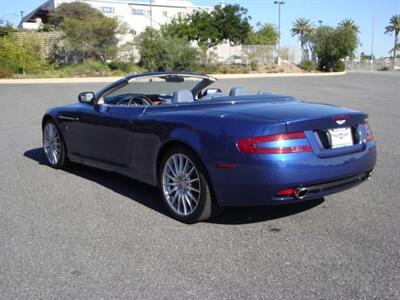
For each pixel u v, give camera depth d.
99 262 3.95
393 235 4.39
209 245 4.25
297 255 3.99
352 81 33.12
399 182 6.21
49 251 4.18
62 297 3.39
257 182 4.16
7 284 3.60
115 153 5.82
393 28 91.38
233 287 3.48
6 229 4.73
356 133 4.70
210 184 4.54
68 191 6.03
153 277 3.67
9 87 25.75
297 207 5.23
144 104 5.96
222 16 48.34
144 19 65.94
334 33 54.69
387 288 3.41
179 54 39.56
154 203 5.50
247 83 30.02
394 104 16.62
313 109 4.73
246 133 4.21
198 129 4.57
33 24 57.75
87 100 6.44
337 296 3.32
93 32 39.69
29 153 8.52
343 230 4.53
